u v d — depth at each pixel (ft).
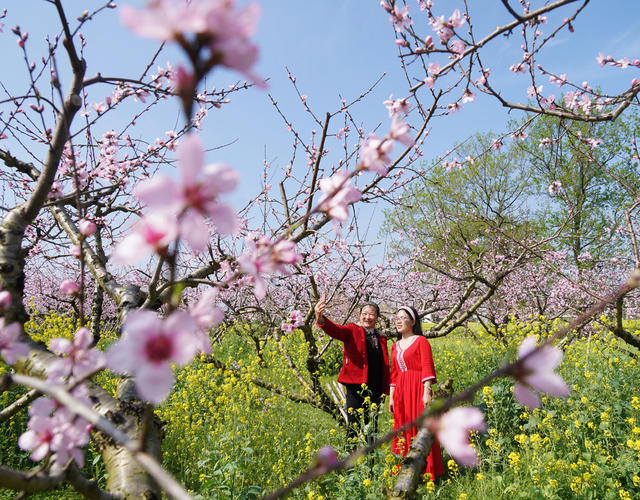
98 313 19.25
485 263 28.19
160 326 1.48
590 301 23.88
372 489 10.58
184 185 1.34
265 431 14.78
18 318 5.16
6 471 2.41
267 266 2.58
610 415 14.26
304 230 8.25
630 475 11.51
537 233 42.96
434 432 1.73
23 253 5.66
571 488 10.64
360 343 15.24
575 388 16.48
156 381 1.42
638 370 19.58
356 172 2.75
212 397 18.29
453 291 32.45
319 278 25.12
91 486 3.08
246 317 27.53
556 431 13.51
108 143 11.07
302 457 13.19
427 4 9.21
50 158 5.60
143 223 1.42
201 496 10.01
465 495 10.53
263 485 11.94
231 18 1.18
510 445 14.16
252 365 23.32
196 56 1.20
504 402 16.14
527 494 10.61
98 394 4.63
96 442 4.26
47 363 4.64
